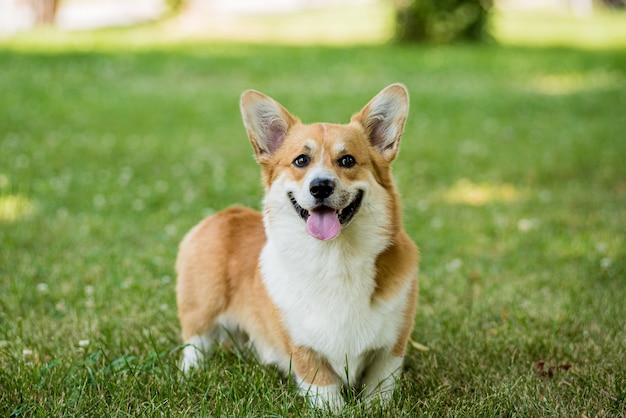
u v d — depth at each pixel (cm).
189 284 432
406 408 363
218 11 3247
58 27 2778
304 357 375
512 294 526
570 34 2578
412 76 1706
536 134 1096
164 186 808
